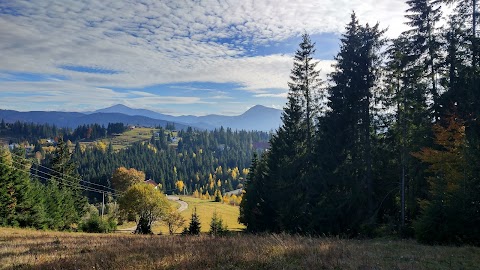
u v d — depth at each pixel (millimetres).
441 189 18500
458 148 19406
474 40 21500
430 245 15523
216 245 12375
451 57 22969
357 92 27375
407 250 12641
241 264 8703
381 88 27359
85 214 71125
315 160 30422
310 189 29312
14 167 44344
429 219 16625
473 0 21969
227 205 125000
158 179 173000
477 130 19938
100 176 130250
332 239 17422
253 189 46594
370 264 8930
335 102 28719
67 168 69062
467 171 17297
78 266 8867
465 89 21609
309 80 32656
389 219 25969
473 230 15875
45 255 10820
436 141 21016
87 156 174875
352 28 28562
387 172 27797
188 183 188375
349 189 28062
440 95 23438
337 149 28406
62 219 54188
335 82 29172
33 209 44594
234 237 15859
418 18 24297
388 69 26922
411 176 25328
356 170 28234
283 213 31562
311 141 32094
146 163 184250
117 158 179875
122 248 12195
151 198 52938
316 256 9586
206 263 8758
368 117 27953
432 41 23703
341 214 27375
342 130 28281
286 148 33281
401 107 25906
